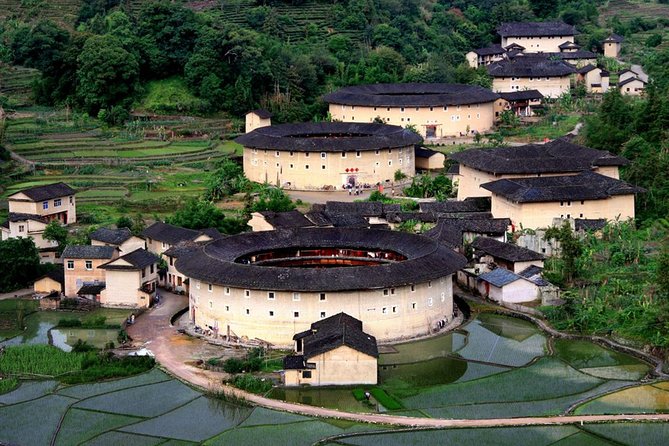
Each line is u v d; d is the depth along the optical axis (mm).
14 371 122125
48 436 103500
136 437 102875
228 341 133125
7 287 159750
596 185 172125
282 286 128625
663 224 168375
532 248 164000
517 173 181625
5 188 198625
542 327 136375
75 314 147625
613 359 124000
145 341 133750
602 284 146125
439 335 134875
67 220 183875
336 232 152375
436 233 163500
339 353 116562
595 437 99875
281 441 100688
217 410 109688
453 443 99062
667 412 105562
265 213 172875
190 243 159125
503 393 112562
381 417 105938
